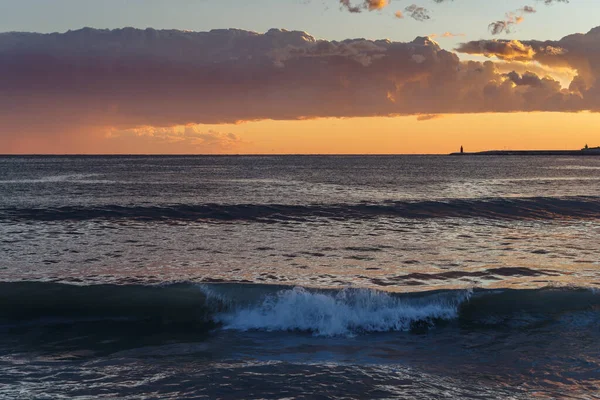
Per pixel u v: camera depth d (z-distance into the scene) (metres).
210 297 11.81
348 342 10.27
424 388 8.05
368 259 16.62
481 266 15.71
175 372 8.62
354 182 57.84
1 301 11.86
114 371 8.67
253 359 9.28
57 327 10.91
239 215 26.02
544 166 126.62
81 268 15.23
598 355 9.46
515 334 10.55
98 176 70.94
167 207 27.78
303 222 24.38
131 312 11.71
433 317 11.33
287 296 11.62
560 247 18.62
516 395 7.87
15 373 8.54
